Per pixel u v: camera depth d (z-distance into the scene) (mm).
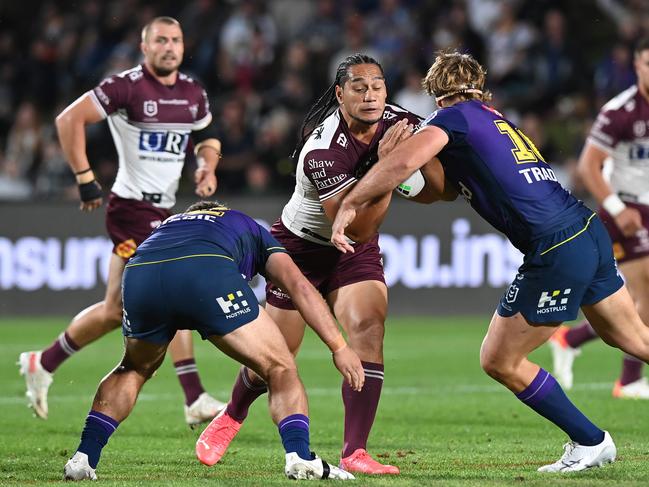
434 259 52094
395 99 60938
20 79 67125
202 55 64812
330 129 20250
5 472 19188
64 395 32094
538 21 66438
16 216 52000
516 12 66500
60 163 59938
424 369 37250
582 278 18312
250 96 61406
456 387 33344
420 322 50781
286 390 17500
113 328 27734
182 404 30484
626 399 30484
